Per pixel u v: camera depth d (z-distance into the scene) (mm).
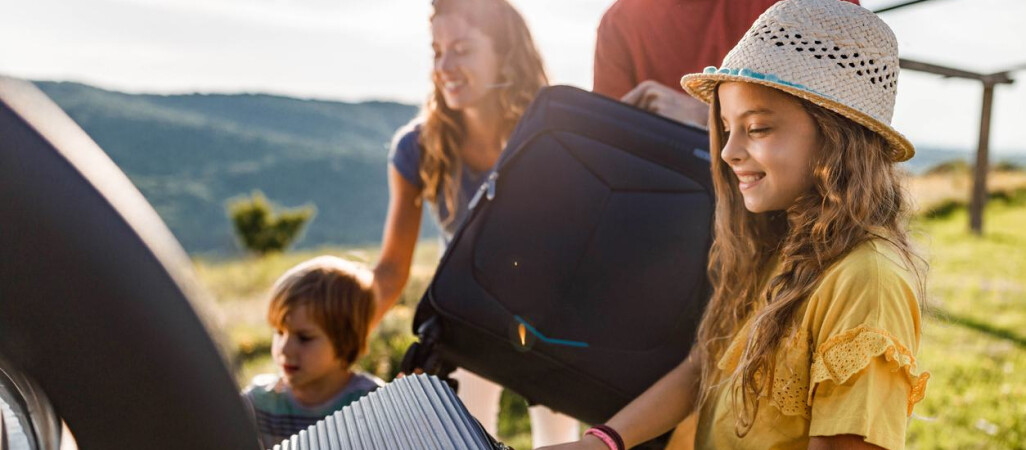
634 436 1562
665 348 1740
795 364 1254
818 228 1250
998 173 18328
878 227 1257
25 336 468
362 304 2217
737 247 1520
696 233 1757
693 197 1778
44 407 523
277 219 22359
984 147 11398
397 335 5621
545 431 2596
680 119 2053
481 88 2328
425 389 1206
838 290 1195
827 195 1248
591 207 1807
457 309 1820
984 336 5359
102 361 483
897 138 1275
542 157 1872
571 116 1892
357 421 1146
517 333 1772
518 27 2344
